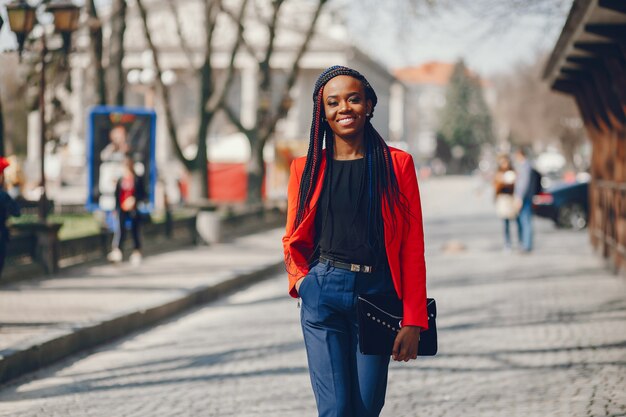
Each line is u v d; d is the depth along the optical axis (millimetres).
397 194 4215
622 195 15922
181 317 12773
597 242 19969
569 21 13750
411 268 4207
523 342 10102
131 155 19406
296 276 4344
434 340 4258
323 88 4293
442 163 141250
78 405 7488
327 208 4266
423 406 7293
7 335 9672
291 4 37312
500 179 21203
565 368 8727
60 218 27422
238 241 25266
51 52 19125
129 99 76562
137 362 9422
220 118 75625
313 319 4285
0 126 14344
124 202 17797
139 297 12969
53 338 9414
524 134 108875
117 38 24844
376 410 4270
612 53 14500
